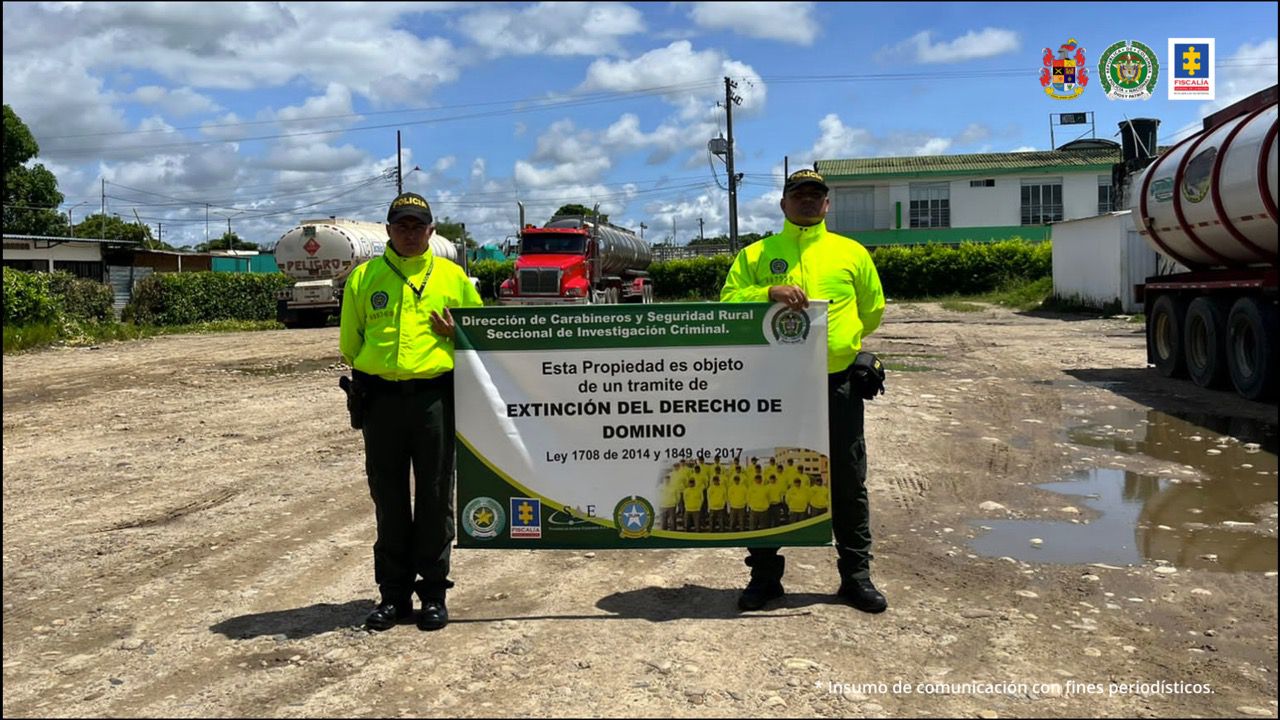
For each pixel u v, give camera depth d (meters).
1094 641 4.20
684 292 51.94
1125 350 17.22
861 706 3.59
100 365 17.23
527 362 4.57
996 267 45.56
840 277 4.60
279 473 8.16
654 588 5.00
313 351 20.05
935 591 4.87
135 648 4.31
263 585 5.21
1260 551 5.48
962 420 10.08
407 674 3.96
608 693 3.72
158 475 8.14
